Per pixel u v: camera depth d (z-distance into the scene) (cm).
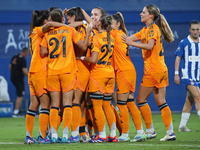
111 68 2266
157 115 4847
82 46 2155
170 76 5106
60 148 1917
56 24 2170
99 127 2227
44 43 2188
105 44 2222
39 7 5244
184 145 2059
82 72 2227
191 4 5272
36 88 2206
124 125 2309
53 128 2166
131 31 5041
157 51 2288
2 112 4994
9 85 5084
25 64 4916
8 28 5038
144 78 2331
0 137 2681
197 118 4394
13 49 5050
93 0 5281
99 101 2217
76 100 2227
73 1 5303
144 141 2297
